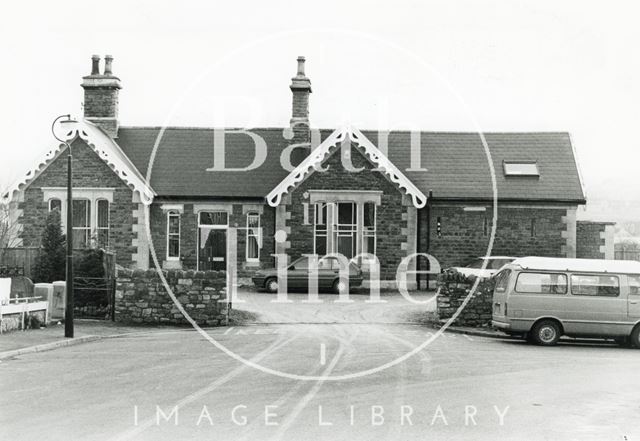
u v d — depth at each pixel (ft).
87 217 105.81
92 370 49.32
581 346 69.62
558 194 107.96
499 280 73.36
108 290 84.12
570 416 36.76
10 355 56.29
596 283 69.82
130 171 104.63
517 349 64.44
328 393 41.83
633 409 38.65
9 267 92.27
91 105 117.91
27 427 33.09
